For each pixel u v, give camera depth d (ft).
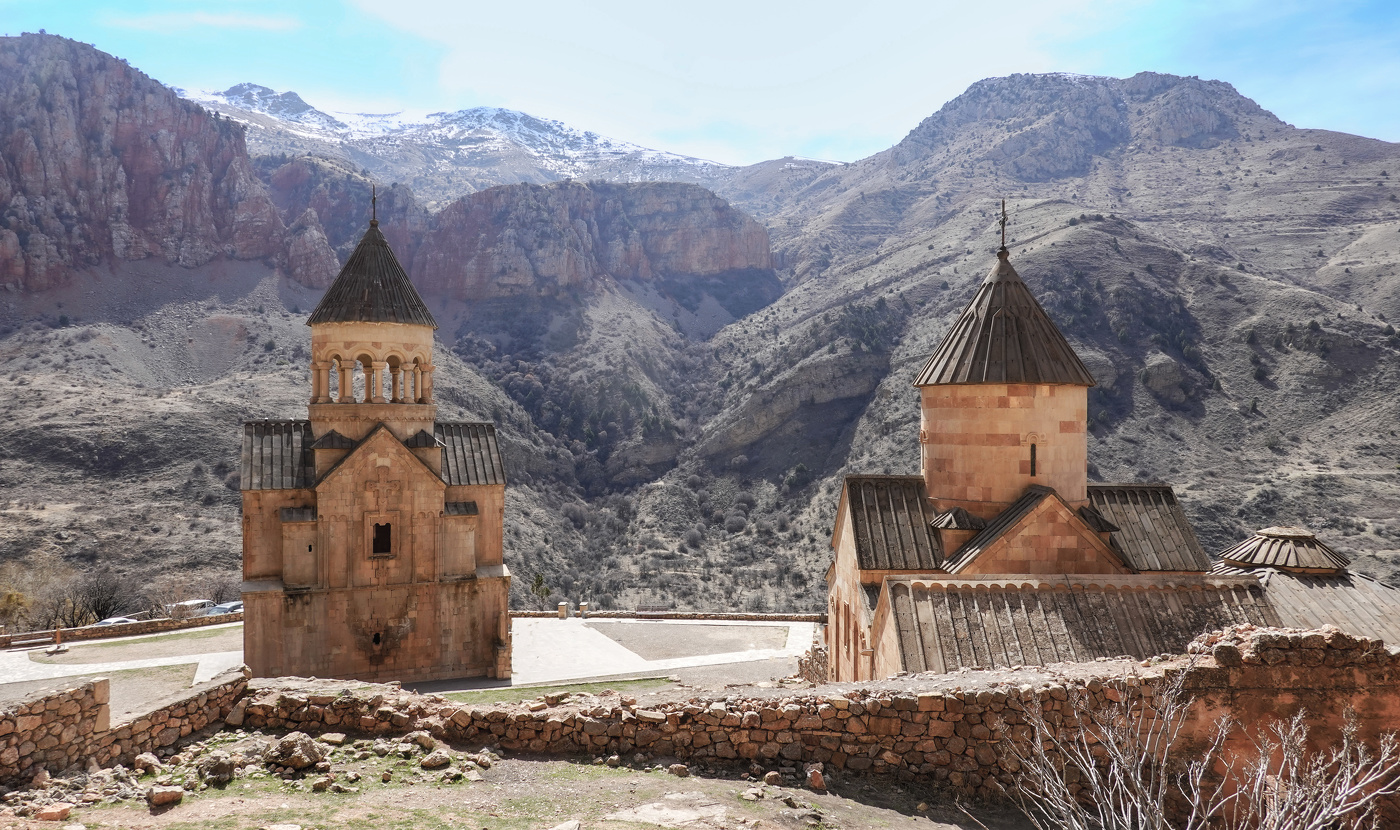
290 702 40.52
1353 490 244.83
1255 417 292.81
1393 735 33.60
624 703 39.63
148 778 34.12
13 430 272.92
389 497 106.42
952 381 69.10
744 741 37.32
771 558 298.35
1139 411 300.20
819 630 142.31
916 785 35.63
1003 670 40.57
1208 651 37.37
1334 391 294.46
